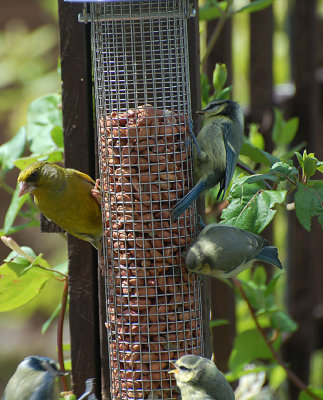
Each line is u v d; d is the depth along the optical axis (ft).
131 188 31.45
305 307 46.32
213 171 31.30
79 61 32.83
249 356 37.93
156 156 31.37
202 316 33.12
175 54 31.96
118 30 32.09
